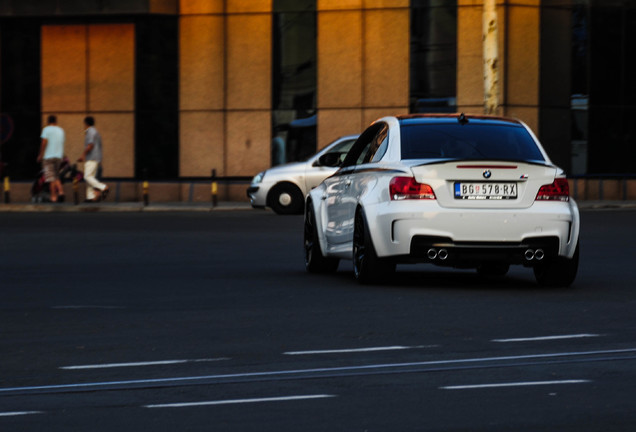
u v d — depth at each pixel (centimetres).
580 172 5709
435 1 5628
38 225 3831
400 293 1861
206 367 1169
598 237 3238
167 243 3069
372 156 2025
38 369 1165
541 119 5619
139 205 4997
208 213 4591
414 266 2427
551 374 1117
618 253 2736
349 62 5716
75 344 1335
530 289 1941
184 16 5847
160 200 5875
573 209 1914
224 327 1471
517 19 5569
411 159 1903
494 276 2208
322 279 2117
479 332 1414
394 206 1867
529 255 1861
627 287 1978
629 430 875
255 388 1051
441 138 1952
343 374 1122
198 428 890
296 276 2186
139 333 1423
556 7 5634
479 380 1088
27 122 5988
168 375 1124
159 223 3925
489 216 1845
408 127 1983
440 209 1847
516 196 1869
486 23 4838
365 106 5709
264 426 895
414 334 1398
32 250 2870
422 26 5644
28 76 5981
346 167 2152
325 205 2195
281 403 982
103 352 1273
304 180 4441
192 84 5859
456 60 5612
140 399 1004
